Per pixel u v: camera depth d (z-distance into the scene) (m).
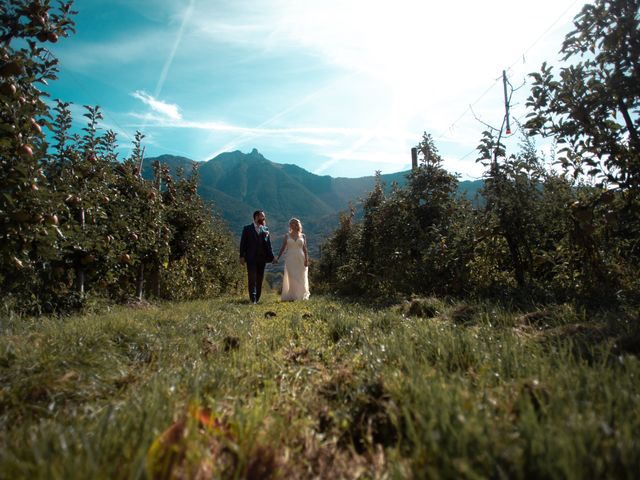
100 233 6.79
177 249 12.10
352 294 11.66
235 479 1.32
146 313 5.67
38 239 4.37
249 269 10.25
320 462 1.56
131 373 2.61
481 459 1.24
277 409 2.06
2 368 2.48
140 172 9.59
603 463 1.21
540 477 1.17
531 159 6.39
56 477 1.16
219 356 3.06
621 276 4.92
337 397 2.13
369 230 12.10
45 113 4.30
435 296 7.12
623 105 4.29
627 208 4.50
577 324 3.22
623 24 4.00
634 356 2.10
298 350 3.25
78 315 5.68
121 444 1.43
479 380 2.12
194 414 1.66
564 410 1.49
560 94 4.51
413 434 1.46
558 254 5.62
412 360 2.31
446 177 9.28
